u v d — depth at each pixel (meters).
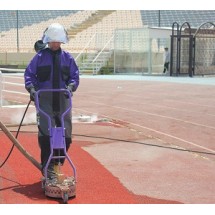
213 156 8.15
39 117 5.95
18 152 7.92
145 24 44.19
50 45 5.93
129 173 6.88
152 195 5.88
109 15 45.69
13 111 12.95
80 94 18.95
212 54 31.78
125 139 9.45
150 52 31.67
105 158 7.77
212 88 21.80
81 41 40.66
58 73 5.95
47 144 5.90
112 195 5.82
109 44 35.72
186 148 8.77
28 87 5.84
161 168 7.23
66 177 5.88
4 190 5.90
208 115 13.21
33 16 47.97
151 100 16.83
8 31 46.56
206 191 6.10
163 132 10.47
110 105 15.35
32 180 6.36
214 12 44.28
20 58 38.53
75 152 8.12
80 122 11.51
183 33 30.78
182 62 30.78
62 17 46.75
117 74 32.88
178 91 20.27
